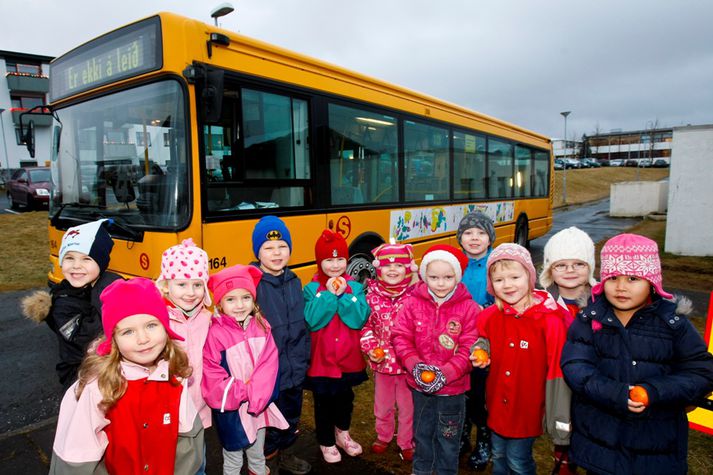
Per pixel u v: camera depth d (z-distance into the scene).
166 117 3.83
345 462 2.96
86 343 2.32
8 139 32.69
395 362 2.86
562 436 2.22
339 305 2.79
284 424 2.54
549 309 2.30
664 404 1.82
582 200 29.53
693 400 1.82
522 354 2.31
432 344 2.61
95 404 1.70
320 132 5.03
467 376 2.58
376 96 5.91
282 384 2.59
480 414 2.81
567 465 2.44
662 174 46.50
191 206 3.73
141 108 4.00
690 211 10.02
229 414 2.36
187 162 3.73
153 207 3.87
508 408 2.33
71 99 4.68
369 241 5.81
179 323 2.30
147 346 1.78
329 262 2.86
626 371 1.95
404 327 2.67
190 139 3.73
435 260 2.57
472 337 2.55
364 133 5.70
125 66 4.04
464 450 3.04
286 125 4.65
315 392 2.88
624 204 20.05
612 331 2.02
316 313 2.76
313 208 4.93
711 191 9.74
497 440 2.47
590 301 2.17
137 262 3.93
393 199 6.25
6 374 4.48
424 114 6.93
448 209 7.57
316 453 3.08
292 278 2.82
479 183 8.76
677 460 1.92
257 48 4.39
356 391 3.98
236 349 2.35
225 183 4.02
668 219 10.30
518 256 2.29
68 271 2.34
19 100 33.44
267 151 4.45
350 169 5.49
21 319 6.15
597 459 2.00
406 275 2.94
